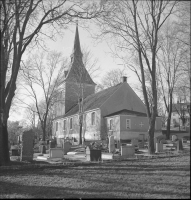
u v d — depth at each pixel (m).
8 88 16.56
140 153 20.50
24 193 9.02
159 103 54.28
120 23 18.69
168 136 39.62
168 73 36.75
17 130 65.06
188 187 7.43
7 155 15.57
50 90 46.66
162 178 8.87
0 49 15.48
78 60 46.38
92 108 47.28
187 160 12.52
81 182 9.83
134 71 20.23
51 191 8.95
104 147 27.86
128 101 47.94
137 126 42.44
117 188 8.38
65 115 59.47
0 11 15.49
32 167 13.98
